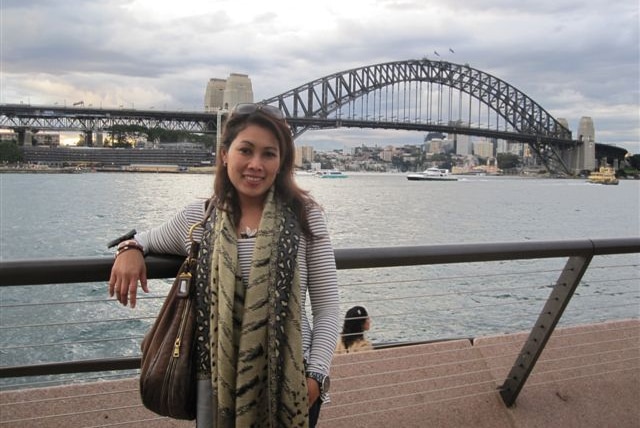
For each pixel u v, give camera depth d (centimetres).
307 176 16612
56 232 3500
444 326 1167
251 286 158
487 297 1429
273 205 167
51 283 183
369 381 290
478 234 3881
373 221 4416
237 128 167
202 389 163
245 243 164
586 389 311
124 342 1073
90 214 4619
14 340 1080
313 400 164
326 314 170
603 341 359
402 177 18875
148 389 161
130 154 14550
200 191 7669
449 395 288
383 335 1073
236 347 158
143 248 178
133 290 171
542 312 277
